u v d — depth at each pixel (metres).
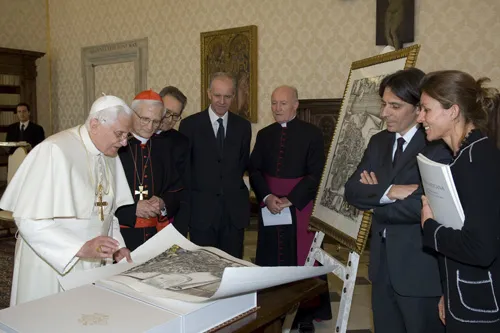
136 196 2.78
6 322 1.25
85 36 9.48
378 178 2.13
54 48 10.05
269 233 3.53
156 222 2.88
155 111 2.61
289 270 1.46
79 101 9.75
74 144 2.11
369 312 3.88
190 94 8.01
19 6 9.67
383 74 2.40
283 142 3.50
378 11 5.93
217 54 7.51
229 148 3.45
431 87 1.62
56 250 1.90
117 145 2.06
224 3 7.46
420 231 1.97
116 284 1.51
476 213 1.47
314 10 6.58
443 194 1.54
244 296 1.49
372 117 2.44
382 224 2.10
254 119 7.16
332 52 6.46
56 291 2.11
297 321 3.45
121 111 2.01
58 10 9.87
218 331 1.36
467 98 1.58
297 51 6.77
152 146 2.92
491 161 1.51
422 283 1.96
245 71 7.21
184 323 1.30
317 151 3.43
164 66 8.29
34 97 9.78
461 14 5.46
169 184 2.97
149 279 1.54
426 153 1.94
